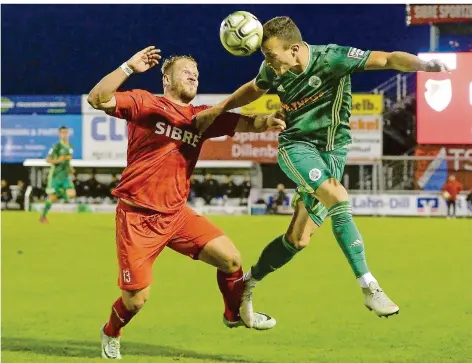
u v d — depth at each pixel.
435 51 30.56
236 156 30.61
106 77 7.42
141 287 7.80
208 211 30.00
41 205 30.91
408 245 18.80
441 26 30.81
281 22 7.39
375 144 29.81
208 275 14.52
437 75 29.95
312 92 7.54
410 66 7.19
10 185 31.52
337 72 7.43
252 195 29.94
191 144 7.91
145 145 7.79
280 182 30.97
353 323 10.18
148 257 7.84
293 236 8.28
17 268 15.27
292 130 7.77
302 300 11.95
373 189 29.56
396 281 13.75
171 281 13.84
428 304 11.56
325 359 8.02
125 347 8.77
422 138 30.20
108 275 14.52
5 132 31.89
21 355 8.18
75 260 16.36
